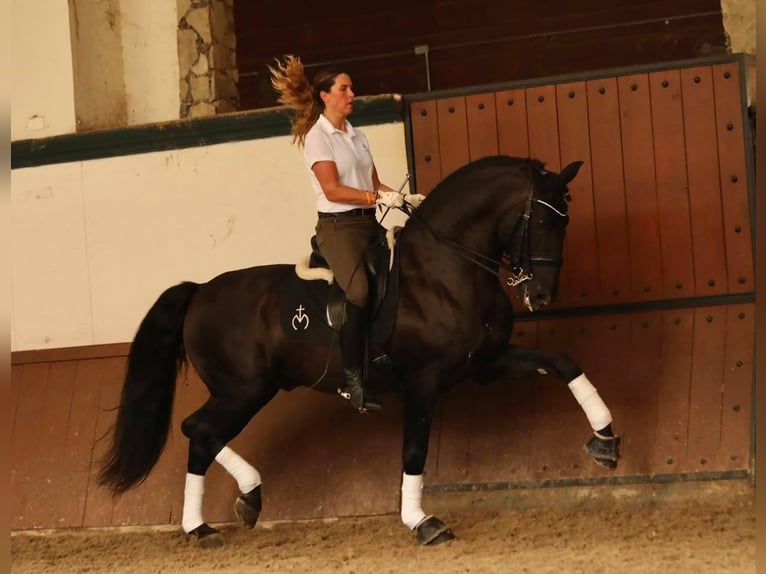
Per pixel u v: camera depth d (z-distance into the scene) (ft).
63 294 36.58
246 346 28.32
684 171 31.76
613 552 23.81
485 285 26.25
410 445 26.58
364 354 26.35
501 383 31.65
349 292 26.08
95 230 36.35
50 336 36.65
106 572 26.91
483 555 24.71
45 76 37.73
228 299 28.84
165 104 39.83
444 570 23.41
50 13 37.76
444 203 26.53
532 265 25.40
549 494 30.14
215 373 28.78
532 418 31.12
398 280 26.43
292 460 32.30
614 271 31.99
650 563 22.34
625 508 29.55
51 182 36.76
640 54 43.80
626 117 32.19
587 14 44.39
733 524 26.27
